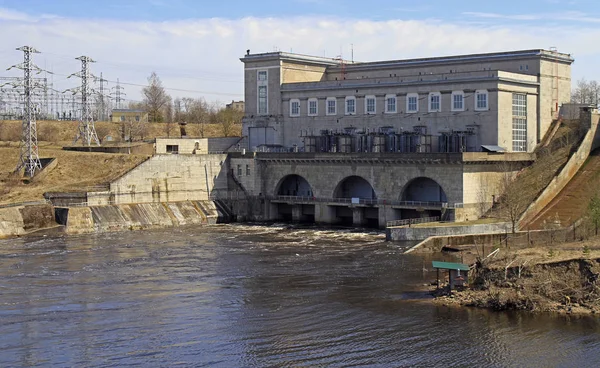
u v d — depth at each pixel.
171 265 106.38
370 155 147.12
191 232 142.25
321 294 88.06
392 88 161.25
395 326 74.50
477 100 150.25
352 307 81.75
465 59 166.38
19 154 170.88
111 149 176.00
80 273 100.25
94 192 143.75
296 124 175.75
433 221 134.12
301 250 119.12
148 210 150.38
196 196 160.50
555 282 81.00
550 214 125.69
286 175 163.25
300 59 180.38
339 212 157.88
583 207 125.44
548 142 157.38
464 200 135.25
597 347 67.81
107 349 68.69
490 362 65.00
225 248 121.62
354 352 67.69
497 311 78.31
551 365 64.25
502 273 83.81
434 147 154.75
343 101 168.38
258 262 108.56
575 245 96.50
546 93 160.88
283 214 168.62
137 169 150.50
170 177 156.00
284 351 68.12
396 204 144.12
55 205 142.12
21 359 66.12
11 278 96.75
